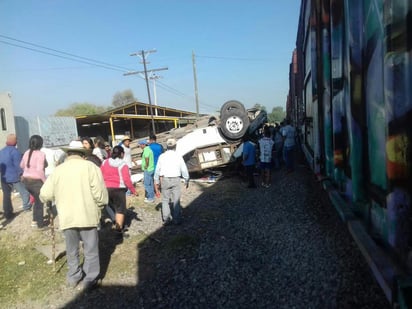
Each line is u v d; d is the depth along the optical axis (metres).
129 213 8.48
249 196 9.14
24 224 8.20
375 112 2.49
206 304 4.07
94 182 4.76
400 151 2.04
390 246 2.23
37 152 7.58
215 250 5.57
